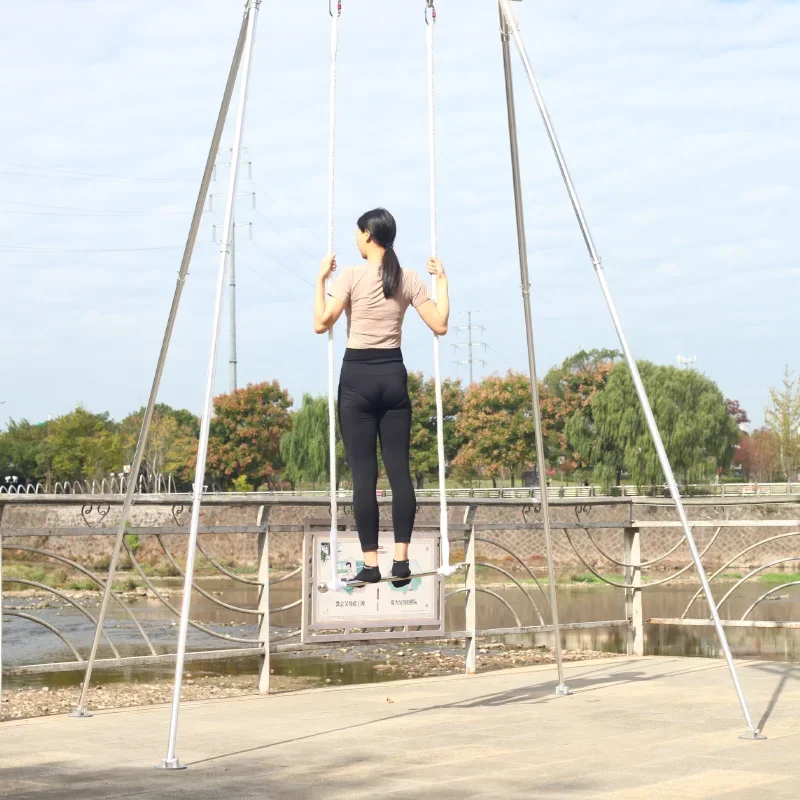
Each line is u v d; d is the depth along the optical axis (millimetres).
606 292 5547
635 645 9125
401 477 5188
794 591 26750
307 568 7406
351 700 6547
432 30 5422
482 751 4609
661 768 4152
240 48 5188
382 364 5152
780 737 4898
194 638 16359
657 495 49000
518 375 62250
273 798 3707
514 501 8383
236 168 5117
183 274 5594
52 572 34344
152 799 3709
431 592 7840
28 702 7711
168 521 41688
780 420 56875
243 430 67062
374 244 5238
